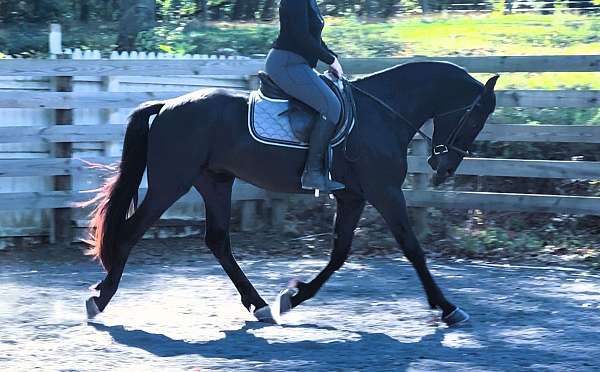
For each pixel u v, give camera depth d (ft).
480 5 113.50
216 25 89.04
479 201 40.37
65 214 40.98
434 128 28.99
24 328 26.76
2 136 39.14
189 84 44.01
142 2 67.92
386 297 31.60
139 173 28.45
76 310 29.37
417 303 30.58
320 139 26.96
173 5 116.88
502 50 61.77
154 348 24.56
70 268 36.91
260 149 27.55
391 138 27.76
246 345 24.95
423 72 28.30
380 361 23.26
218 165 28.19
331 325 27.53
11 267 37.04
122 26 68.08
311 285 28.84
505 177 44.21
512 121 46.50
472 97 28.19
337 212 29.04
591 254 38.19
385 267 37.22
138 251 40.47
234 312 29.30
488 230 41.04
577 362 23.21
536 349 24.50
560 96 39.63
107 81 41.98
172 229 43.47
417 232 41.57
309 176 27.20
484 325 27.37
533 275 35.35
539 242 39.78
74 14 108.78
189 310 29.53
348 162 27.53
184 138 27.68
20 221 40.55
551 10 94.17
